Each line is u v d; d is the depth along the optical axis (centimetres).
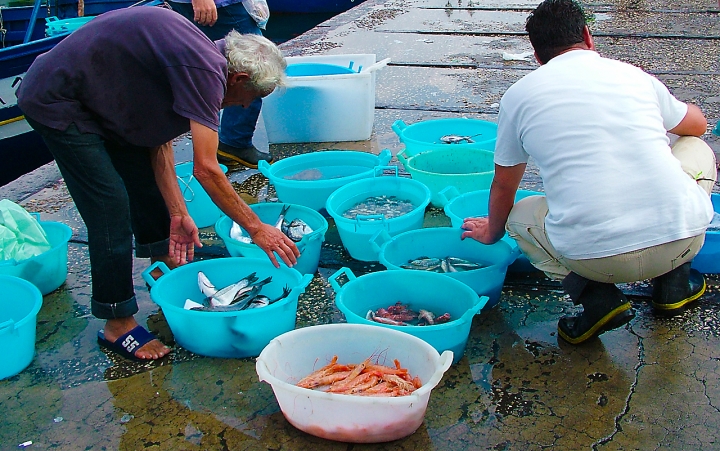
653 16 884
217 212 381
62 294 312
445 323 243
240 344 258
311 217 342
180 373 255
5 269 290
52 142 235
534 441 212
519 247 279
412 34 815
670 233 225
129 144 266
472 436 215
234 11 412
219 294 279
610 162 225
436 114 531
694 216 229
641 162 225
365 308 283
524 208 266
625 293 293
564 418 222
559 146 231
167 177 282
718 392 231
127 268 256
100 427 227
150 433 223
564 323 262
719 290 292
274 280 295
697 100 537
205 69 226
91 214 246
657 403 227
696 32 776
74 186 243
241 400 238
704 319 273
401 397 198
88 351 270
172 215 285
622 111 228
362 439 210
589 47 246
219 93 230
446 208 323
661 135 232
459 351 251
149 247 310
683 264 262
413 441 214
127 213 251
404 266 314
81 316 294
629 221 225
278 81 256
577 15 242
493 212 269
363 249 331
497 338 267
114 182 244
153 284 268
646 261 230
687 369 243
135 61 230
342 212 356
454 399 233
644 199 224
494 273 278
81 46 230
